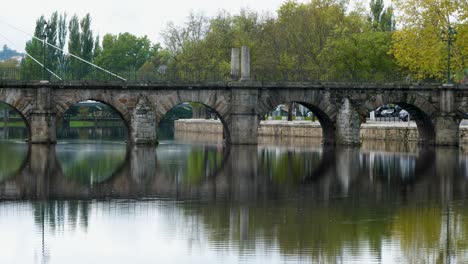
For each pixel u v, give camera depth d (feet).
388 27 527.81
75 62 531.50
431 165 258.98
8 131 512.63
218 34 483.51
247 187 205.46
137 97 320.91
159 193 194.39
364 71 422.41
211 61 462.19
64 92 313.53
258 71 446.19
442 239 147.84
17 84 308.19
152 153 303.48
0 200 183.11
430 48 370.12
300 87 330.75
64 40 538.06
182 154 303.07
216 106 326.44
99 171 237.45
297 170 243.81
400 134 377.71
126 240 147.13
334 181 217.56
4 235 150.61
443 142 341.82
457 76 395.75
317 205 178.70
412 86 338.34
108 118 650.43
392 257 136.56
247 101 326.65
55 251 140.77
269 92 329.31
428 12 373.40
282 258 135.74
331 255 137.59
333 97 336.08
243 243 144.56
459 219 164.55
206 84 323.57
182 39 511.81
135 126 322.34
